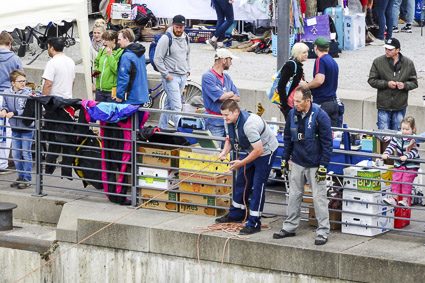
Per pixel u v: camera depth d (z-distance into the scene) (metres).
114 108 22.88
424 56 37.47
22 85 25.16
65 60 26.00
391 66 26.91
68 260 22.31
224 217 21.55
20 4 27.03
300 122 19.67
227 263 20.36
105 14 41.72
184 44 28.31
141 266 21.41
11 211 23.83
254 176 20.62
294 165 20.00
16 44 40.78
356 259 18.84
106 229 21.69
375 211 20.38
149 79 33.59
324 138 19.47
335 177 21.64
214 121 24.58
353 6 41.00
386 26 41.38
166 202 22.70
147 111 22.88
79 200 23.95
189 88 32.66
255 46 39.53
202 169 22.17
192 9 41.56
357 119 30.17
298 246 19.53
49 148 24.44
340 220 21.09
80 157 23.83
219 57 24.50
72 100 23.70
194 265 20.75
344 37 39.34
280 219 22.02
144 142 22.78
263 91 31.62
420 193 23.02
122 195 23.22
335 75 24.25
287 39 25.45
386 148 21.58
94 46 30.62
